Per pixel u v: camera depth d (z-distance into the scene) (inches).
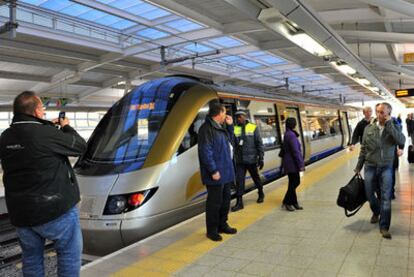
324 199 284.0
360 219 225.8
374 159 195.3
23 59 648.4
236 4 291.1
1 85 840.9
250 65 880.3
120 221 219.5
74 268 116.0
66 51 612.7
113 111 284.0
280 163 426.3
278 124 439.2
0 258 273.1
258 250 181.8
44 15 498.6
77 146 117.6
